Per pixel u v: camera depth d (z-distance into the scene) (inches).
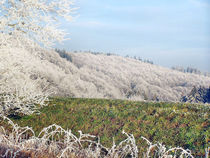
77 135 351.9
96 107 428.5
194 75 4360.2
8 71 407.5
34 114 416.5
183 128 328.5
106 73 3890.3
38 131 367.2
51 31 423.2
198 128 321.4
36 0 404.8
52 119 399.5
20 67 434.3
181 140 304.8
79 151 233.3
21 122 393.7
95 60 4424.2
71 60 4072.3
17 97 396.8
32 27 411.5
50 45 444.1
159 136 322.3
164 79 4136.3
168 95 3427.7
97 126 368.8
